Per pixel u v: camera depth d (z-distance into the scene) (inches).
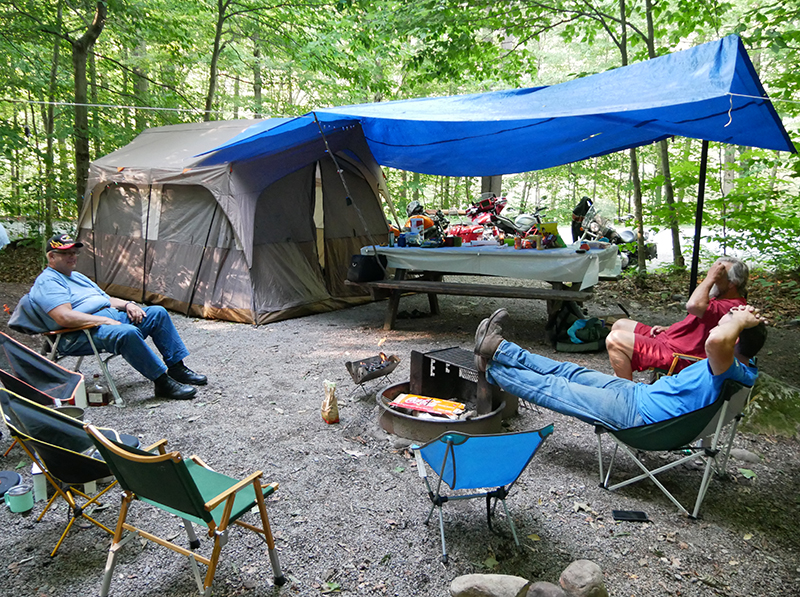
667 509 109.8
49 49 436.5
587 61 689.0
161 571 90.4
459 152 269.0
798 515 108.3
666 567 92.8
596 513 108.0
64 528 101.7
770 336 228.7
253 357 202.2
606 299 297.9
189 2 422.0
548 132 226.8
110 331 156.1
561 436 141.1
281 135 243.1
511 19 333.4
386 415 138.6
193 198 267.4
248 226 248.8
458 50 331.0
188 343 219.8
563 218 652.7
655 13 313.1
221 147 234.7
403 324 252.8
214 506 76.2
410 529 102.3
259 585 87.5
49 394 123.6
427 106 187.0
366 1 334.3
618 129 219.6
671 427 104.2
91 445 94.8
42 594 85.0
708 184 316.5
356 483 117.6
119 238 295.3
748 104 149.6
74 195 397.4
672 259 425.1
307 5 419.2
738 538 101.0
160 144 308.3
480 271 220.1
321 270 286.2
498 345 125.6
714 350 99.8
